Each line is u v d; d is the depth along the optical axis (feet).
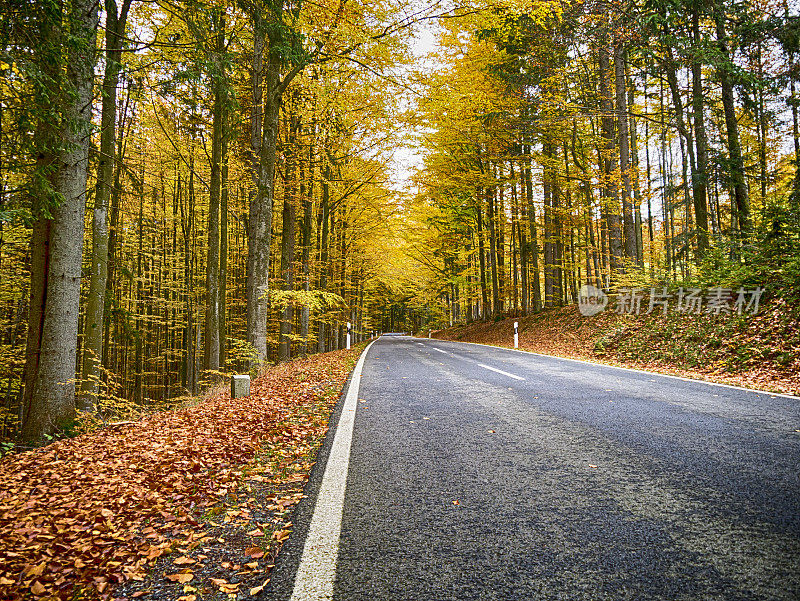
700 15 46.24
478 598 6.30
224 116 37.91
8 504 12.11
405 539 8.15
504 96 53.57
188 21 24.45
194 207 69.82
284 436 16.61
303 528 8.80
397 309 258.98
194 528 9.59
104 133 28.50
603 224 73.51
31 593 7.59
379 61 36.01
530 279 94.43
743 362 27.68
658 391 22.03
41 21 15.89
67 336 22.39
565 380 26.37
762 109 52.85
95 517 10.53
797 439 13.39
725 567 6.87
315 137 50.49
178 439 17.46
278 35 29.14
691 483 10.30
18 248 41.60
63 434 21.57
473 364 36.86
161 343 81.97
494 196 76.07
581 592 6.36
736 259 39.22
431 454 13.19
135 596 7.17
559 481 10.75
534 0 33.30
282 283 55.16
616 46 47.70
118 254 57.98
